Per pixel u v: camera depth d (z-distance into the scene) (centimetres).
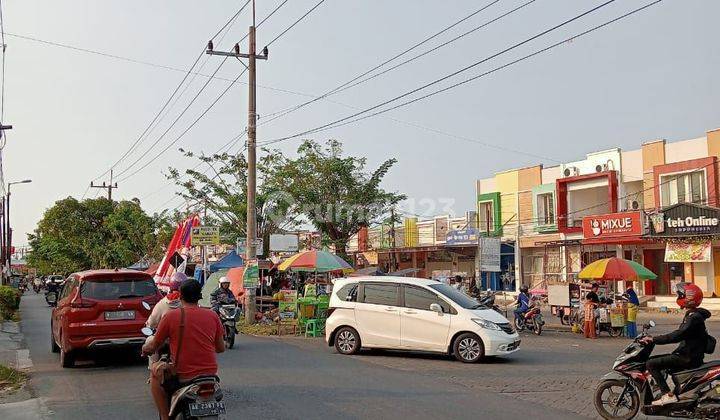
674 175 3011
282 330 2122
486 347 1400
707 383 817
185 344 652
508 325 1460
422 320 1470
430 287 1498
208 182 3297
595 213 3428
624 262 2072
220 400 659
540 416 899
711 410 809
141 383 1140
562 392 1085
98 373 1254
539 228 3594
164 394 671
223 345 689
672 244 2884
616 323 2003
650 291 3131
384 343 1509
